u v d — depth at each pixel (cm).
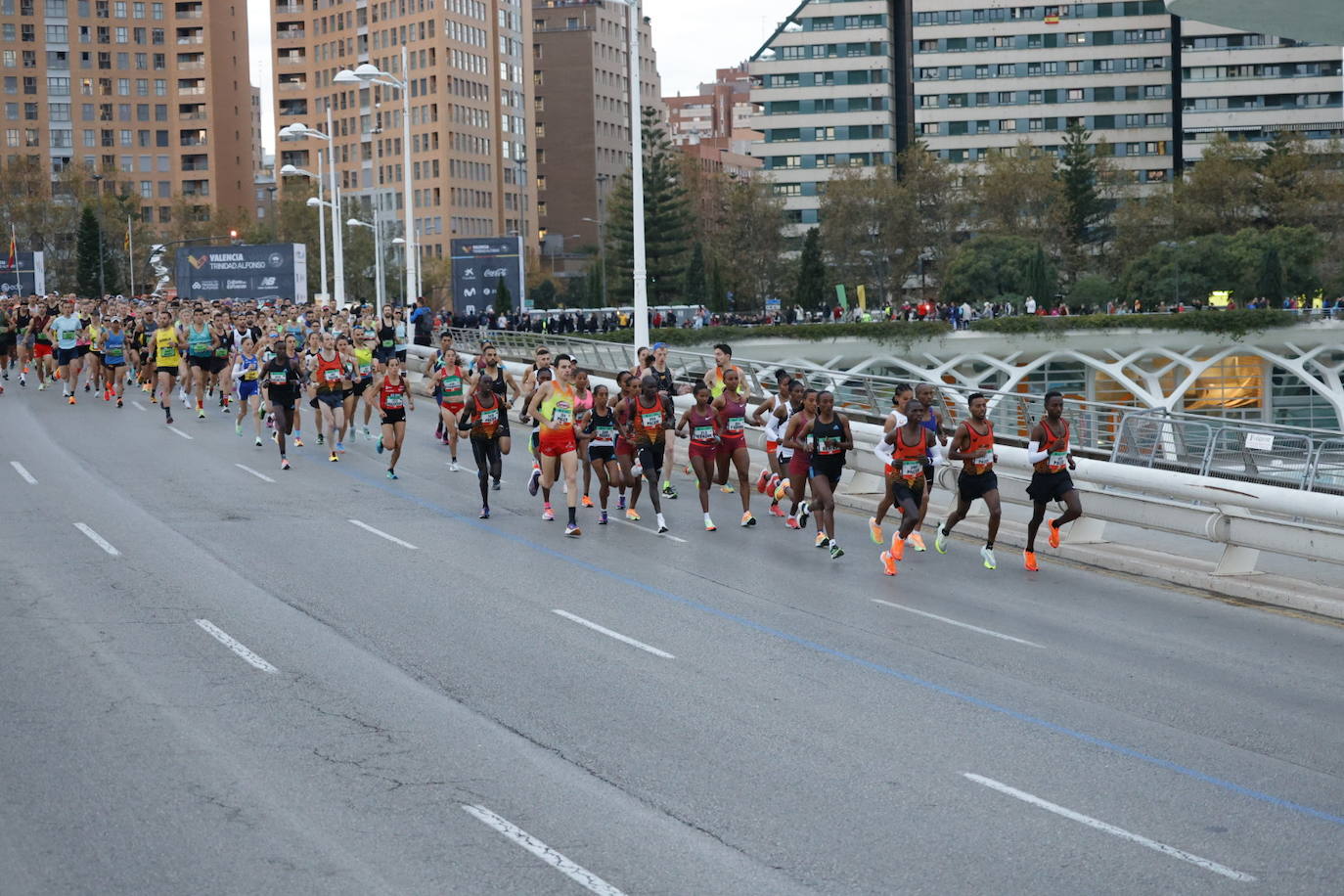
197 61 18150
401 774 1042
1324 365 9688
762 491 2319
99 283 13062
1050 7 14575
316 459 2836
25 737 1116
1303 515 1645
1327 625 1547
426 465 2798
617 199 11575
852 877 861
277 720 1168
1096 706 1230
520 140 17438
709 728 1160
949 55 14738
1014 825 950
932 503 2305
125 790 1000
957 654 1406
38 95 17812
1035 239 11194
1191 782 1040
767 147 14988
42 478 2505
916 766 1070
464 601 1630
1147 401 9150
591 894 834
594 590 1698
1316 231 10412
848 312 9800
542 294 14088
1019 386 9675
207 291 7556
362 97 16850
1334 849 913
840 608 1611
